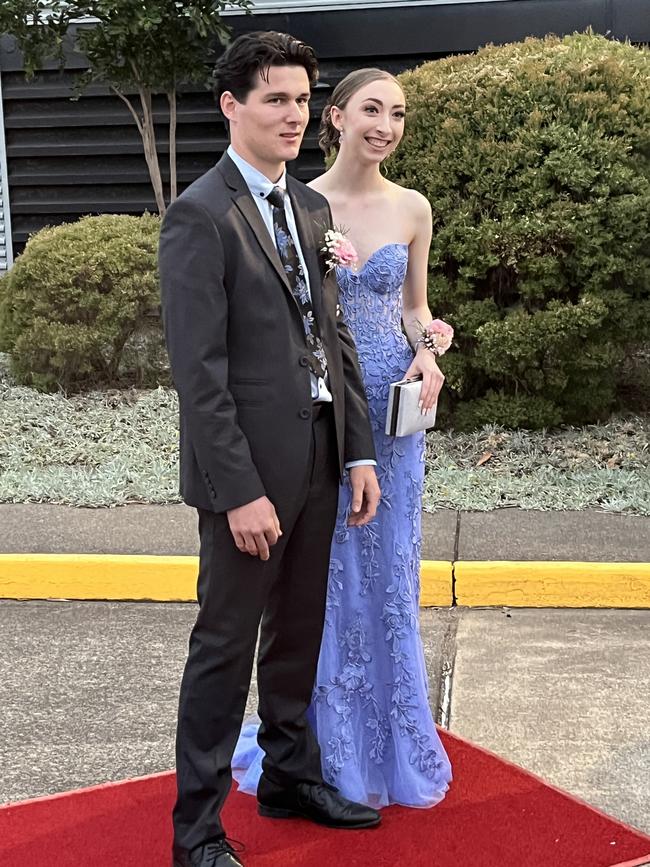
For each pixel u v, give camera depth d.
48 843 2.88
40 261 7.37
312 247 2.70
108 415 7.18
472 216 6.19
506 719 3.65
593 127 6.08
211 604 2.60
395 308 3.14
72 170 9.67
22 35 8.48
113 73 8.61
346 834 2.91
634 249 6.12
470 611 4.68
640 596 4.66
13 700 3.84
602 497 5.75
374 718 3.14
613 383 6.64
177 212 2.48
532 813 3.02
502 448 6.39
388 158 6.31
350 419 2.81
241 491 2.45
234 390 2.54
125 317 7.38
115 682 3.99
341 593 3.08
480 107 6.17
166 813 3.04
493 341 6.14
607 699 3.79
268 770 2.95
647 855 2.80
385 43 9.01
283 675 2.86
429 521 5.44
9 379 8.02
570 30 8.75
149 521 5.54
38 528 5.43
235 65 2.50
